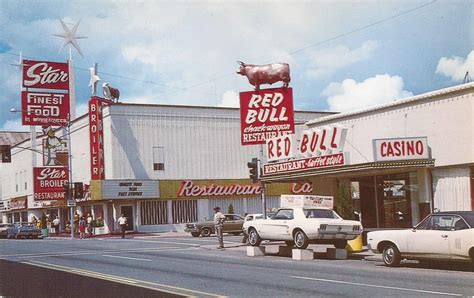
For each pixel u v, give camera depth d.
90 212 51.97
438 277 14.71
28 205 65.31
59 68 53.19
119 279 15.08
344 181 28.70
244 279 14.72
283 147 29.31
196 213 50.56
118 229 47.66
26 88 51.66
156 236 43.31
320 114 56.22
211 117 52.06
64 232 57.34
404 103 25.58
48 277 15.89
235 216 41.62
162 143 49.62
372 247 18.20
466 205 22.94
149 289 13.02
